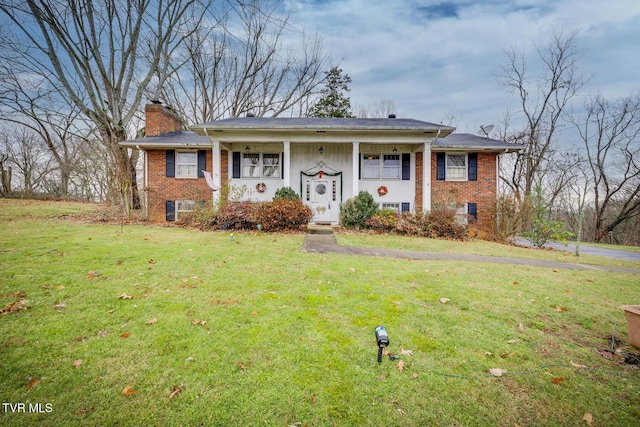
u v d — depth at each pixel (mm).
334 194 13133
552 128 21188
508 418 1992
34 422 1796
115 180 12828
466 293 4285
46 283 3963
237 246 7035
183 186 12719
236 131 11312
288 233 9680
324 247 7441
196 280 4387
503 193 12070
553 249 10469
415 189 13086
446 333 3096
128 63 17156
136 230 8992
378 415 1978
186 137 13383
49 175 24125
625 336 3168
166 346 2646
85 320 3045
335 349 2717
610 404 2146
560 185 21797
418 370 2469
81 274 4398
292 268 5258
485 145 12500
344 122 12703
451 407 2076
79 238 7125
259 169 13047
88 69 14086
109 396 2041
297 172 13133
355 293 4117
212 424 1855
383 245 8156
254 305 3580
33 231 7914
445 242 9359
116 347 2604
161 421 1858
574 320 3535
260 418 1916
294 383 2246
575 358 2730
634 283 5281
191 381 2219
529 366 2576
